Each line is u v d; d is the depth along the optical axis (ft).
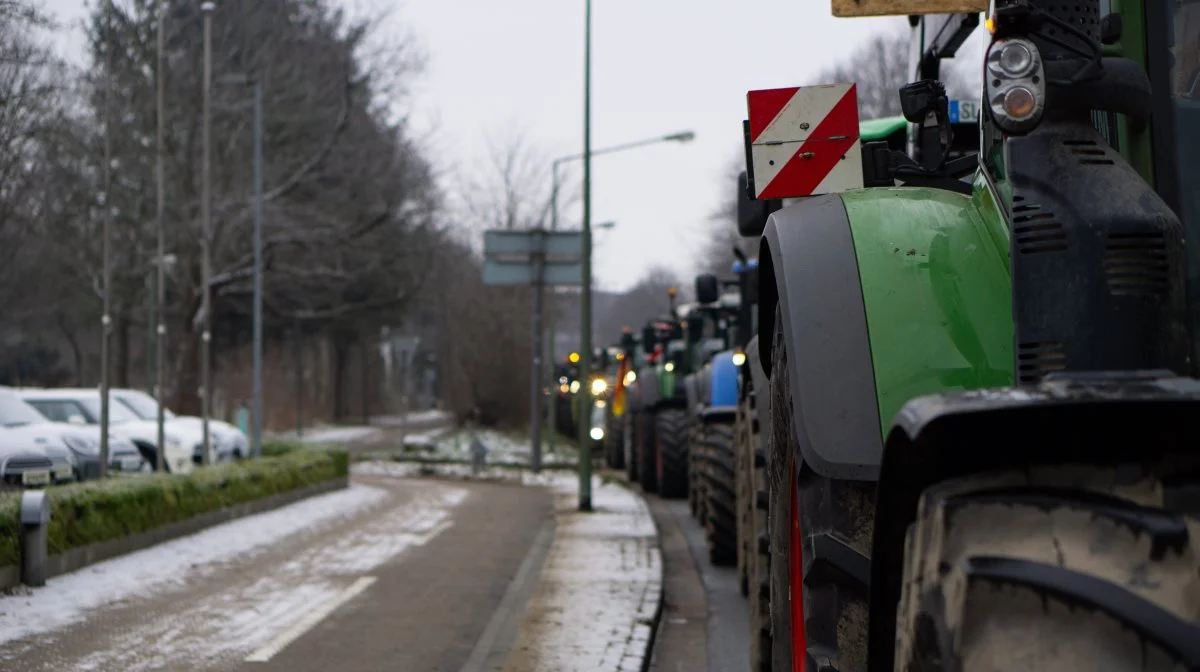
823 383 10.41
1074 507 6.94
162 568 45.96
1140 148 10.53
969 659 6.91
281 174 140.36
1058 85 8.56
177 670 27.91
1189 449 6.97
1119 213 8.18
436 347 258.16
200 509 59.21
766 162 14.76
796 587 11.55
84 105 85.92
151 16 120.16
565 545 54.39
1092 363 8.07
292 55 139.85
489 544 55.62
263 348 204.03
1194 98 10.51
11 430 58.44
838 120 14.70
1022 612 6.82
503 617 35.58
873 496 10.28
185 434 85.92
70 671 27.55
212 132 129.18
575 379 166.81
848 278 10.84
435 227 166.20
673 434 81.56
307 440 185.98
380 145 147.54
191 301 135.13
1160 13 10.59
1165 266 8.16
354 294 187.73
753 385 29.37
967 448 7.41
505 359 185.16
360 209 143.95
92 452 67.26
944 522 7.28
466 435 179.52
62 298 136.87
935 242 10.91
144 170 123.85
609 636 32.22
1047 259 8.27
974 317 10.42
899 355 10.34
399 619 35.29
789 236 11.41
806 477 10.66
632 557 49.90
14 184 62.13
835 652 10.30
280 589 41.19
